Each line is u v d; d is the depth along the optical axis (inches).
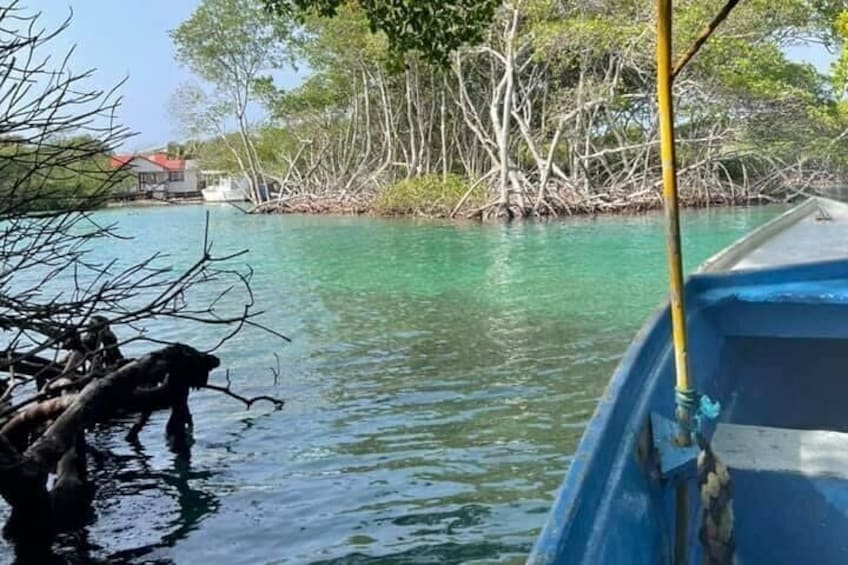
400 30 452.1
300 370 413.4
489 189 1606.8
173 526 234.5
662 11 108.6
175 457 291.4
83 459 273.9
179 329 536.1
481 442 295.6
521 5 1510.8
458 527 226.5
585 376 381.4
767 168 1737.2
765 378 174.6
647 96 1606.8
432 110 2032.5
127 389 266.2
